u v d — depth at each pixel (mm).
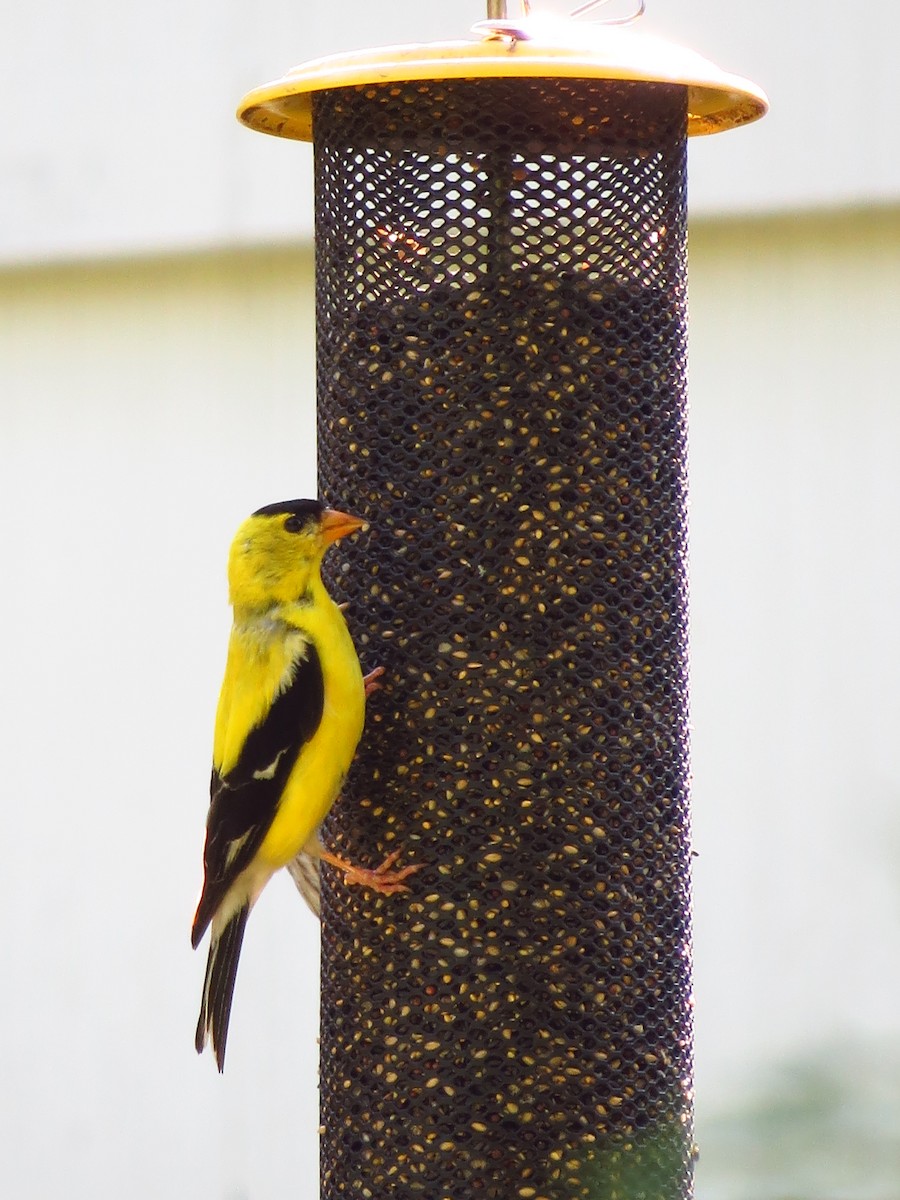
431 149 6066
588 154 6062
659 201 6242
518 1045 6086
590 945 6102
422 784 6180
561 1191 6051
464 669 6152
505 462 6113
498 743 6125
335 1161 6387
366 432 6297
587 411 6121
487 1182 6078
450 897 6137
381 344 6227
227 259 10359
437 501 6172
